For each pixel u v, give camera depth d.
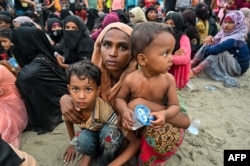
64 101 1.89
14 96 2.72
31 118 2.83
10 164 1.19
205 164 2.33
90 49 3.69
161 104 1.72
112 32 1.70
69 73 1.68
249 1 6.76
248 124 3.01
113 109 1.86
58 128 2.87
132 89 1.66
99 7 9.41
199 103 3.48
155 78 1.61
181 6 7.96
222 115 3.19
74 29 3.68
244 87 4.08
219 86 4.08
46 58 2.96
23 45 2.94
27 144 2.62
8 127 2.54
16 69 3.04
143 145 1.78
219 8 7.30
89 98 1.68
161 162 1.94
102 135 1.80
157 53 1.40
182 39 3.76
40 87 2.75
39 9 7.90
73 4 8.37
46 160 2.36
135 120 1.48
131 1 8.86
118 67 1.74
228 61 4.29
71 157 2.28
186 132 2.77
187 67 3.69
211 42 4.51
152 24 1.42
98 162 2.07
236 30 4.31
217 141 2.66
